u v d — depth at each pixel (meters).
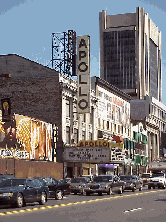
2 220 18.64
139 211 22.19
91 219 18.45
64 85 64.50
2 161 46.56
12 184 26.80
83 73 66.94
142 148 109.06
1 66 67.50
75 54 73.62
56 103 64.25
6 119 49.00
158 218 18.75
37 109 65.00
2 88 67.06
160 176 56.69
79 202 29.39
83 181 44.59
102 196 38.53
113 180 41.50
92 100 75.62
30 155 54.31
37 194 27.95
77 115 69.50
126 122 95.19
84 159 63.69
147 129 121.88
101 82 79.75
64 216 20.03
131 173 94.94
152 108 150.38
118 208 24.23
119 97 90.81
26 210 23.75
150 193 42.09
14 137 50.88
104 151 63.59
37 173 54.31
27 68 66.44
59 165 61.06
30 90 65.81
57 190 33.94
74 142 68.19
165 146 153.88
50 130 60.53
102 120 80.31
